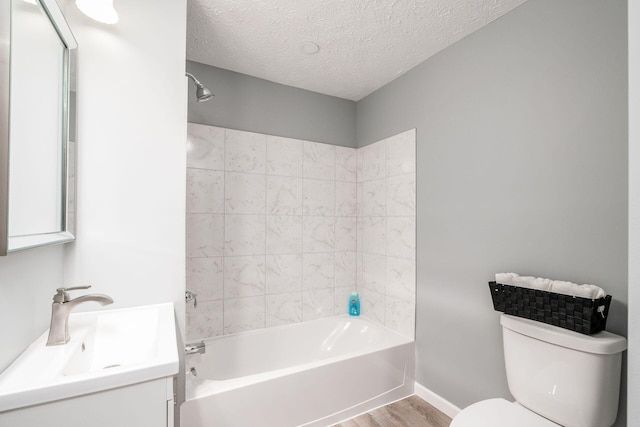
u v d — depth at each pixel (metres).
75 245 1.28
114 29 1.36
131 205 1.38
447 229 1.95
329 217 2.66
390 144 2.41
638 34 0.60
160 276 1.43
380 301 2.50
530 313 1.35
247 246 2.33
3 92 0.70
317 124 2.63
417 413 1.96
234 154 2.28
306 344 2.47
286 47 1.97
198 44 1.94
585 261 1.31
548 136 1.45
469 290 1.80
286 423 1.71
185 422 1.47
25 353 0.90
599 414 1.14
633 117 0.60
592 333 1.18
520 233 1.55
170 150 1.45
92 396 0.73
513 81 1.60
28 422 0.68
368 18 1.68
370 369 1.99
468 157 1.82
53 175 1.06
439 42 1.91
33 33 0.91
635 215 0.60
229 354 2.18
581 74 1.33
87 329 1.11
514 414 1.27
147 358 1.00
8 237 0.76
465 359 1.82
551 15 1.44
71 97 1.18
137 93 1.39
